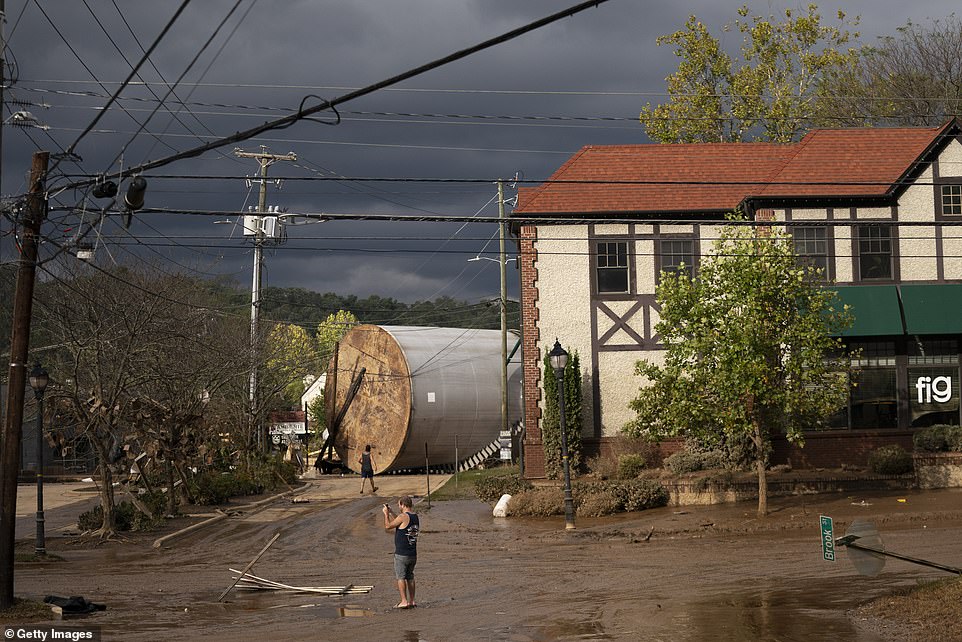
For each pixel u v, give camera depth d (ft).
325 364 252.83
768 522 81.82
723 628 44.86
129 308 99.25
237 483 123.65
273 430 214.48
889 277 106.11
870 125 167.43
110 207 51.85
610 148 118.11
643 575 62.08
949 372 104.78
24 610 53.01
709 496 95.55
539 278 111.34
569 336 110.63
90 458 173.47
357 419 158.20
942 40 165.68
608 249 111.24
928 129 112.47
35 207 54.75
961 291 103.60
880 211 106.73
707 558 67.82
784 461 104.32
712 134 172.45
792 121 166.91
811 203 106.63
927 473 96.94
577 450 107.34
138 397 98.84
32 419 133.80
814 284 96.32
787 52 168.14
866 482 97.55
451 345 156.87
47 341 131.13
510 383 157.79
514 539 81.41
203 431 110.22
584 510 93.56
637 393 109.40
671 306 90.07
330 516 103.35
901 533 74.13
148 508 97.71
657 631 44.91
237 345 130.52
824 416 89.92
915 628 41.91
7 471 54.39
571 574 63.67
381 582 63.46
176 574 69.10
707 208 109.91
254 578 61.72
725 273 89.81
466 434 154.20
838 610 47.80
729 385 84.79
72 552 81.61
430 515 99.35
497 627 47.37
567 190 112.78
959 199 106.32
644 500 94.17
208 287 152.76
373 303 426.92
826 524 45.11
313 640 45.42
